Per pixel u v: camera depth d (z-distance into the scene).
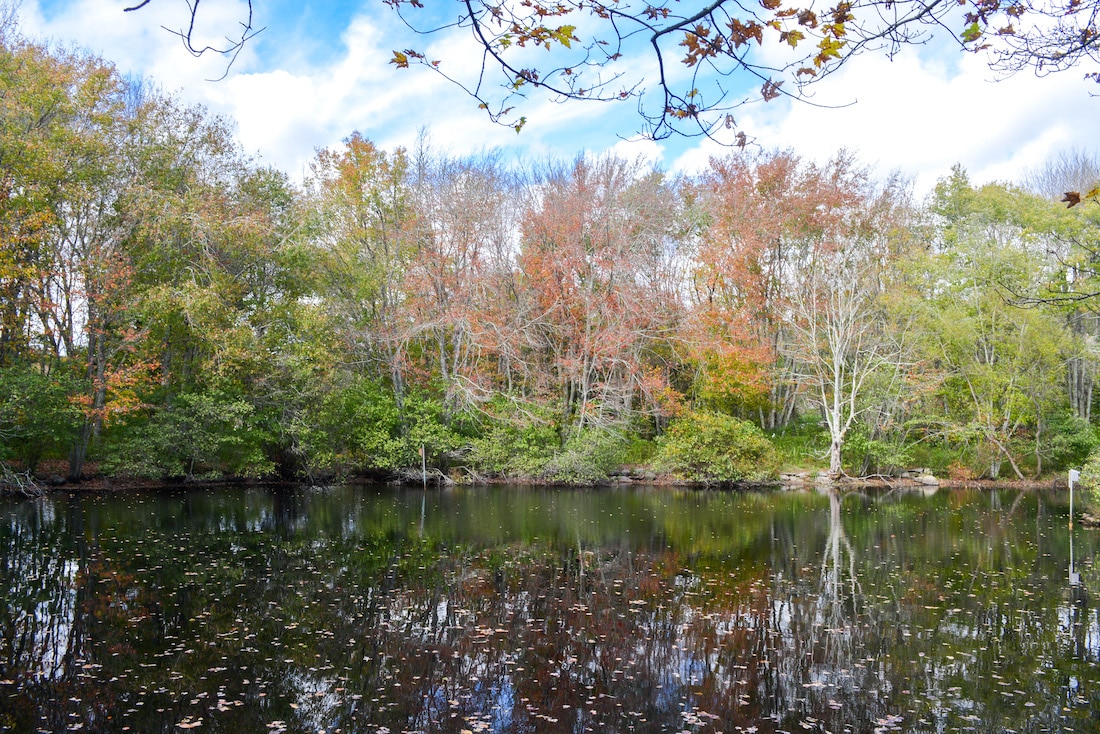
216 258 23.61
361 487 25.70
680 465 27.03
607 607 9.94
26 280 19.66
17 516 16.88
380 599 10.18
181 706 6.52
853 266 30.17
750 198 31.58
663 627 9.05
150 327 22.44
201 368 23.50
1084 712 6.65
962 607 10.11
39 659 7.64
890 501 23.14
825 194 30.42
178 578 11.19
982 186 35.53
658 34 3.34
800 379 30.75
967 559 13.53
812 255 31.34
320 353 24.36
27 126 20.08
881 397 28.38
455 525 17.02
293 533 15.53
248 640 8.34
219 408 22.36
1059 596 10.75
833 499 23.47
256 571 11.77
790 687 7.17
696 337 28.89
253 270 25.62
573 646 8.30
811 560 13.31
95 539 14.23
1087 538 15.99
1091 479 18.69
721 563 12.99
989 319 29.28
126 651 7.92
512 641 8.45
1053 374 29.23
